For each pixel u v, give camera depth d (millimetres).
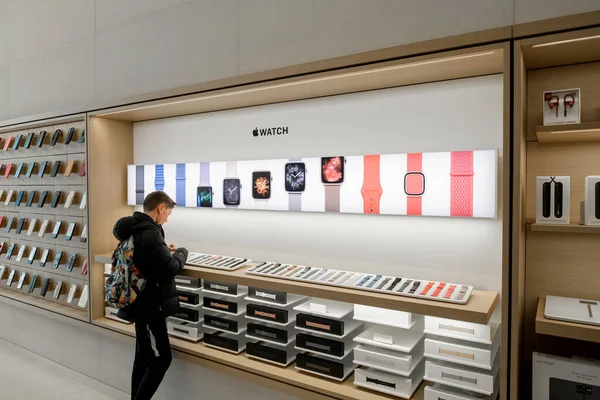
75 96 3750
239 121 2984
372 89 2422
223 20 2875
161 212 2719
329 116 2590
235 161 2889
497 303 2121
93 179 3361
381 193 2338
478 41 1737
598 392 1679
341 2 2420
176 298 2672
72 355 3777
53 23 3920
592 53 1757
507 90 1686
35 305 3938
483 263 2158
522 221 1810
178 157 3344
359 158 2400
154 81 3229
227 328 2732
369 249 2490
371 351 2195
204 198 3059
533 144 1984
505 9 1977
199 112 3172
